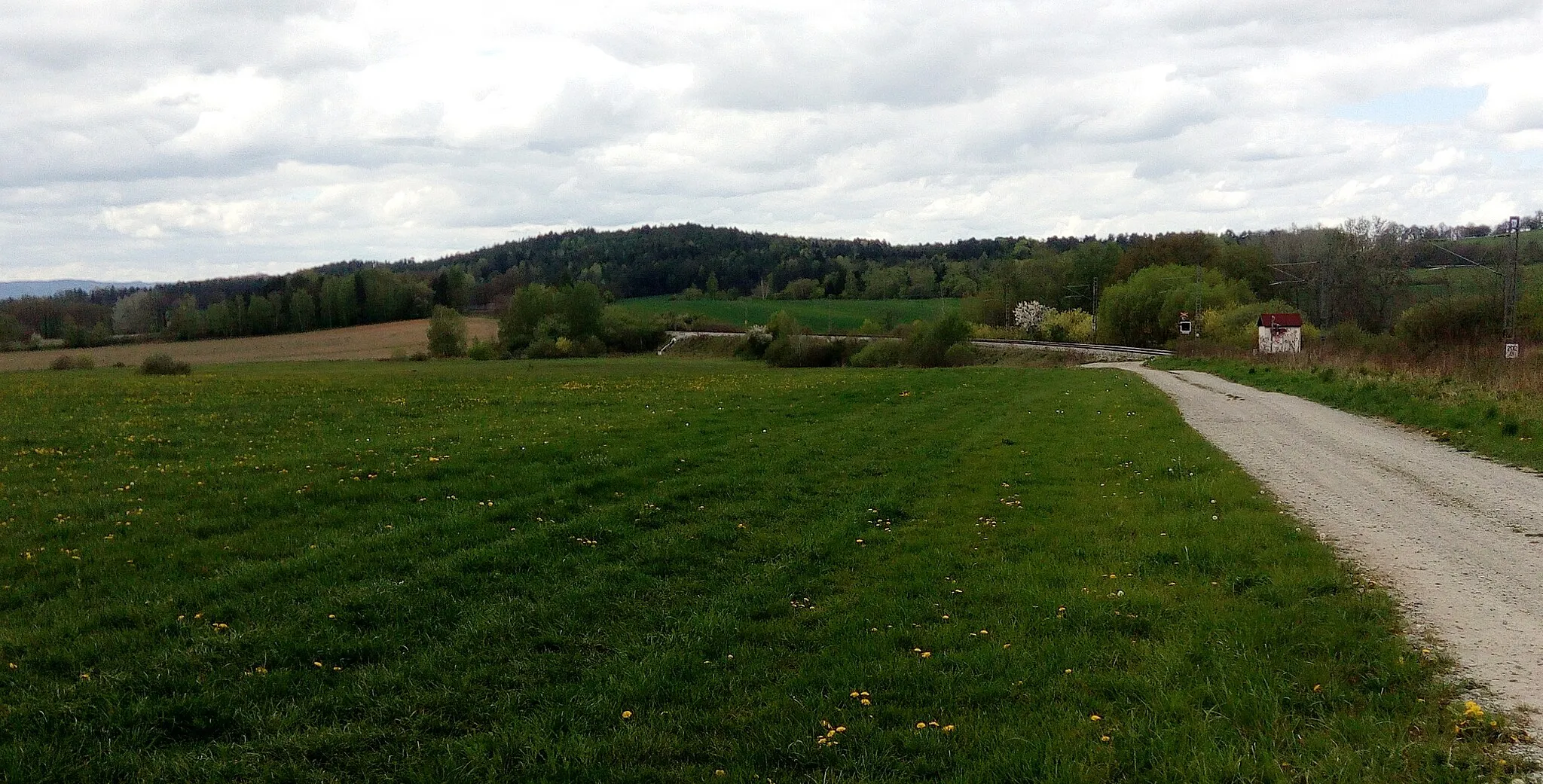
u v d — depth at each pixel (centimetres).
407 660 739
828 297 17762
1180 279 10325
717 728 637
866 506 1360
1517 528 1137
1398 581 908
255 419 2445
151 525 1138
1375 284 8856
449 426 2288
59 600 851
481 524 1157
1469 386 2516
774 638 811
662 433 2108
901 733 616
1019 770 560
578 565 1005
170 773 563
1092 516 1273
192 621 800
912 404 3039
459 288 15888
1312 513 1237
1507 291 4500
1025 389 3728
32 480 1468
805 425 2375
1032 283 13450
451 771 567
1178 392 3531
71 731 606
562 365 7356
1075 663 724
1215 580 941
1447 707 612
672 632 820
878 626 838
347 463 1619
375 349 10844
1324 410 2675
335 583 916
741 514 1292
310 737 606
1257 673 672
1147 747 576
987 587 934
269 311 12731
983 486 1527
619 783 561
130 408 2698
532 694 682
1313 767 541
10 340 10631
